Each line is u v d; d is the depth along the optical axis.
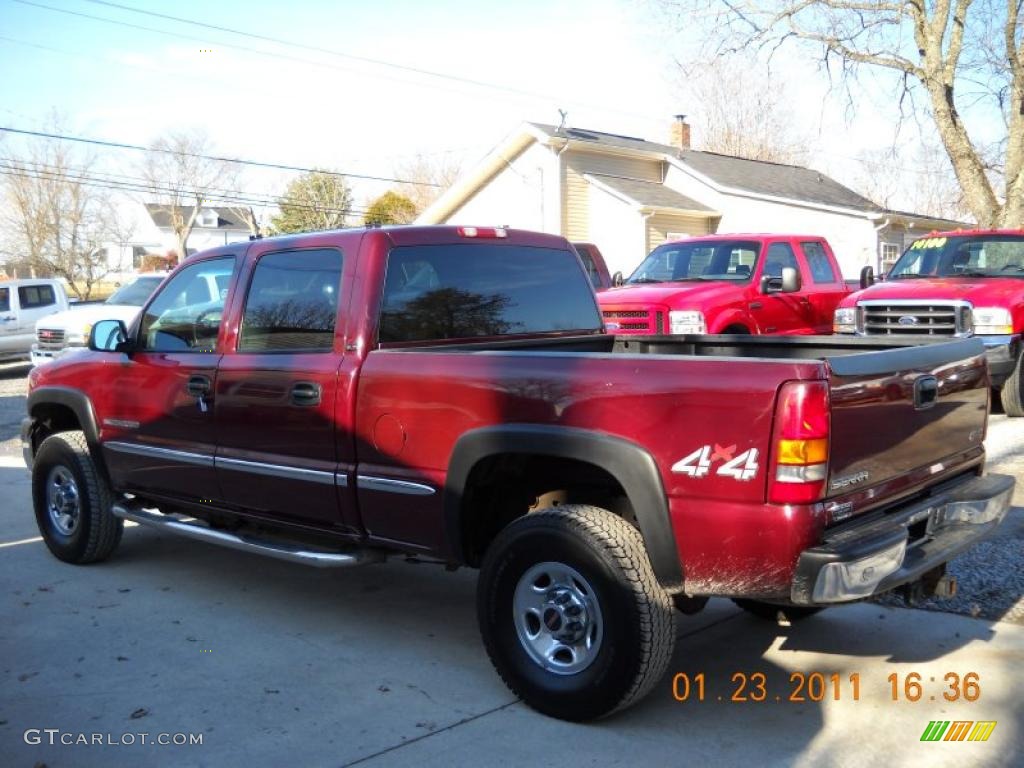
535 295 5.32
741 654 4.53
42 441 6.62
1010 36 17.36
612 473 3.62
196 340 5.32
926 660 4.39
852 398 3.45
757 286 10.80
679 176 27.97
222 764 3.55
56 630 5.02
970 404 4.35
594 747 3.62
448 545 4.19
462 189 27.53
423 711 3.97
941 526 3.99
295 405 4.65
